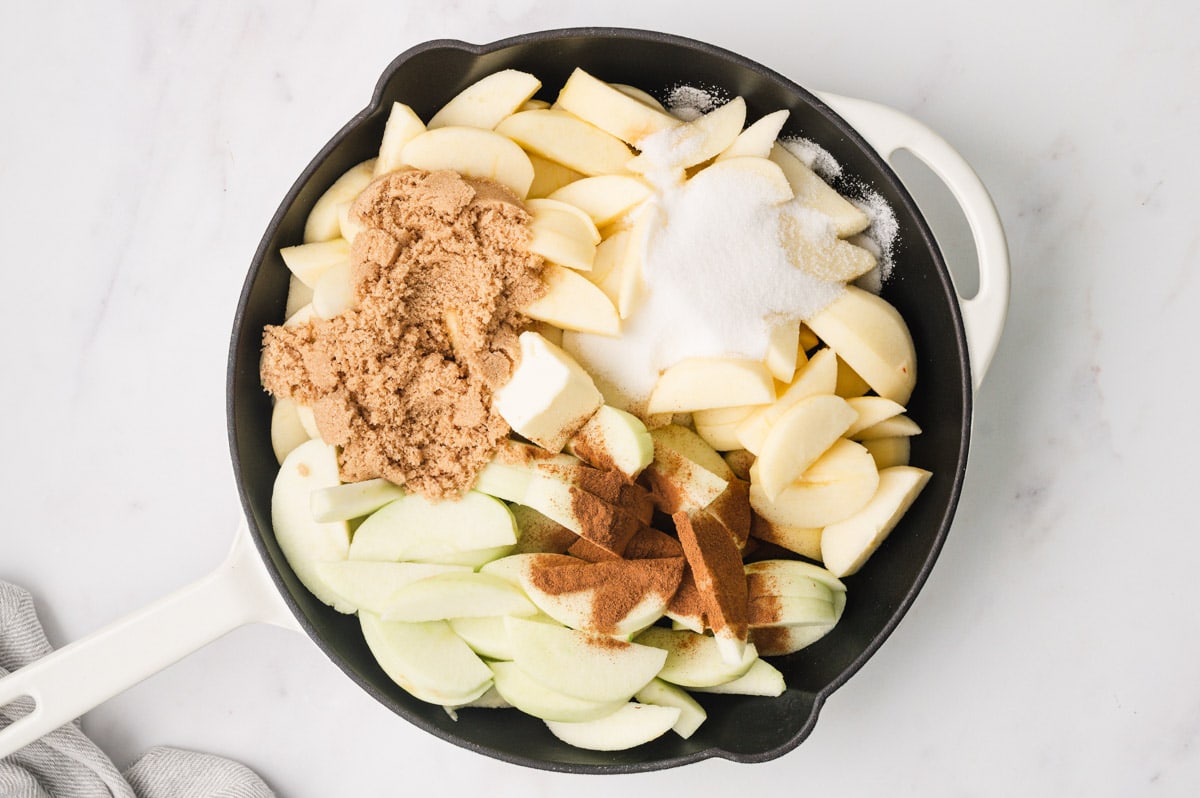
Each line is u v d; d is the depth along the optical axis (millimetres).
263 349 720
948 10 776
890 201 723
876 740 781
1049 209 776
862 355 724
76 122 792
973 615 780
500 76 724
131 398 789
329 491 692
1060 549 777
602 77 743
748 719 734
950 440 715
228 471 787
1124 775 772
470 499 720
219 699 788
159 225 789
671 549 728
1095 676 775
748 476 750
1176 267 772
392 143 716
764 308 721
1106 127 773
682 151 724
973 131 777
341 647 723
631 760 713
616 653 717
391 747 786
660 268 716
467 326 708
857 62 778
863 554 731
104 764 767
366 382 706
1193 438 772
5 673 772
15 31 789
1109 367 775
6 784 756
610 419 716
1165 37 771
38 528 791
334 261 719
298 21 786
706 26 780
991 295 708
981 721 778
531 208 720
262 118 787
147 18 789
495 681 726
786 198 722
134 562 789
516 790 783
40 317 796
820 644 745
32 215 793
